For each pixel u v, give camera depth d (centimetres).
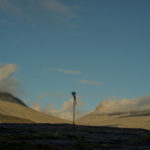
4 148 4712
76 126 9975
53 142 5859
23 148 4775
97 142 6344
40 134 7100
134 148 5338
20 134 7081
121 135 7950
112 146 5594
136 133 8450
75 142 5981
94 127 9662
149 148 5331
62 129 8662
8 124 10112
